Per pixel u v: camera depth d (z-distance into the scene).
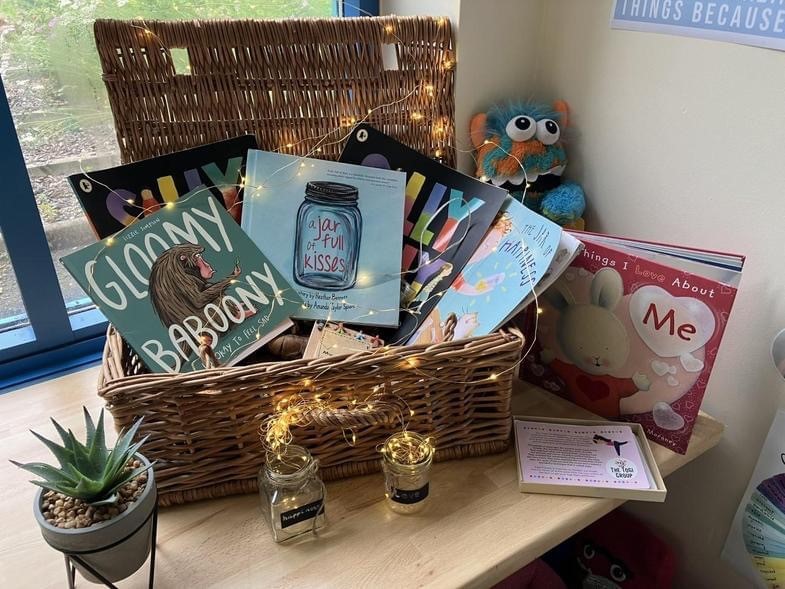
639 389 0.85
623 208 0.98
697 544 1.02
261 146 0.93
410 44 0.94
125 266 0.79
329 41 0.91
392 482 0.73
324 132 0.95
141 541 0.64
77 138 0.99
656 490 0.76
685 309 0.77
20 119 0.93
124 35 0.85
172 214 0.83
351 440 0.77
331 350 0.83
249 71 0.90
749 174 0.81
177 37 0.86
